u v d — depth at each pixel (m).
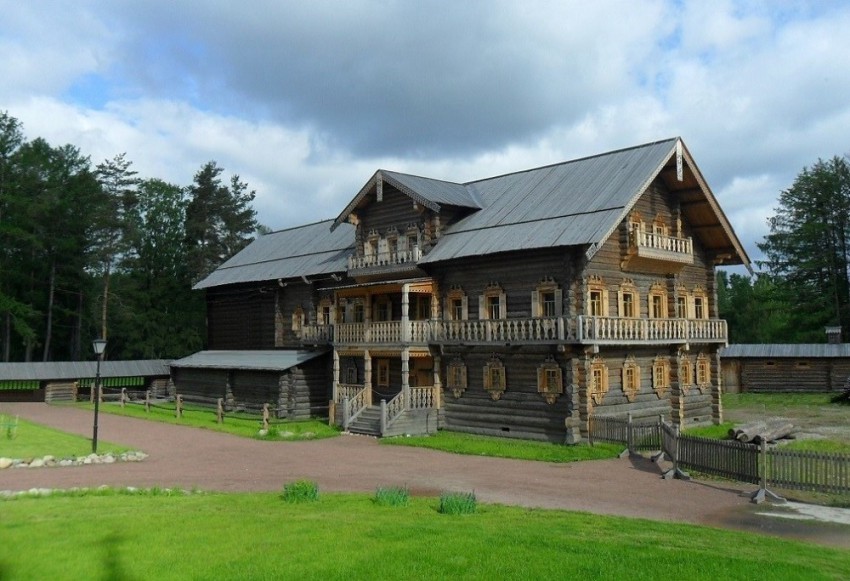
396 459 25.20
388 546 11.86
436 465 23.92
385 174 35.66
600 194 30.30
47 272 63.91
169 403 47.38
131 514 14.09
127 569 10.51
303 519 13.82
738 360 52.44
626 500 18.45
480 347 32.16
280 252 48.19
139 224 72.44
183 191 76.25
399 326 32.84
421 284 33.19
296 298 43.59
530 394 30.17
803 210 64.25
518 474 22.25
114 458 24.23
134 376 52.03
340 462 24.45
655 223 33.12
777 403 45.75
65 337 68.31
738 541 13.45
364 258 37.06
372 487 19.92
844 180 62.75
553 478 21.58
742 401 47.16
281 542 11.99
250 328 47.19
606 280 30.39
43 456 23.64
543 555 11.51
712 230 35.59
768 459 19.27
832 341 52.78
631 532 13.75
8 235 60.03
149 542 11.89
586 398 28.55
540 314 30.03
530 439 29.97
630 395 31.25
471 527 13.41
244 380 41.47
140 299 70.12
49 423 35.84
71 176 64.50
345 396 34.19
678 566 11.12
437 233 34.22
